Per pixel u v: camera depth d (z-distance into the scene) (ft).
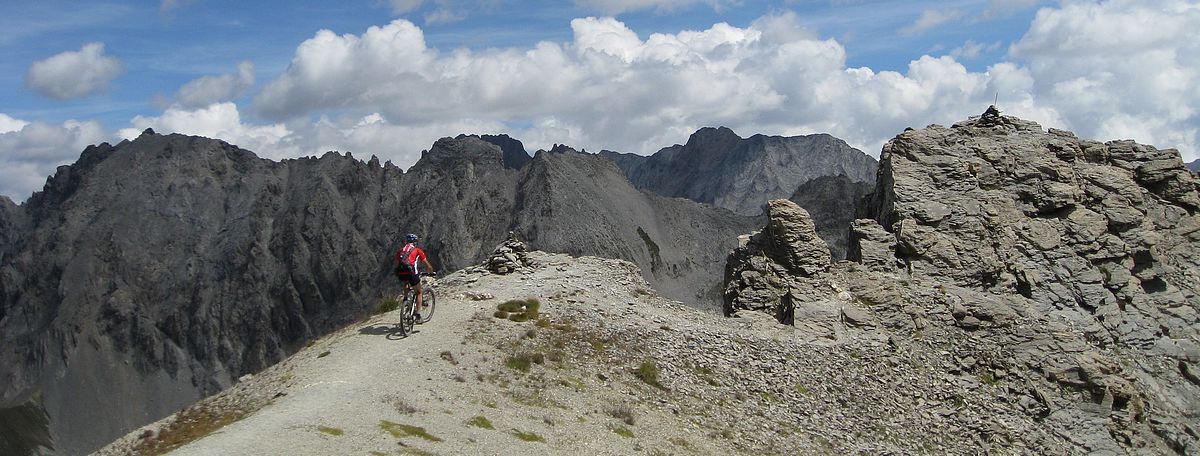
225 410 103.30
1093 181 210.59
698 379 128.16
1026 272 187.83
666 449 102.89
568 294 149.28
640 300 159.63
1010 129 221.66
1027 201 203.72
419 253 126.62
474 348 119.65
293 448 77.87
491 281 157.07
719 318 157.99
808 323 156.25
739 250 195.62
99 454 98.02
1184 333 191.62
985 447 140.26
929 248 185.78
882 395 142.10
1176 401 173.78
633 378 122.42
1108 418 155.74
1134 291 193.98
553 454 92.02
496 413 101.04
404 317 122.83
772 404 128.36
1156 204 217.56
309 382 103.14
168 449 93.20
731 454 107.86
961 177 203.00
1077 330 178.29
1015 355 163.63
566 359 122.31
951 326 166.40
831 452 120.26
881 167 218.38
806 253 175.01
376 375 105.09
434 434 89.66
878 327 160.97
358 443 82.07
